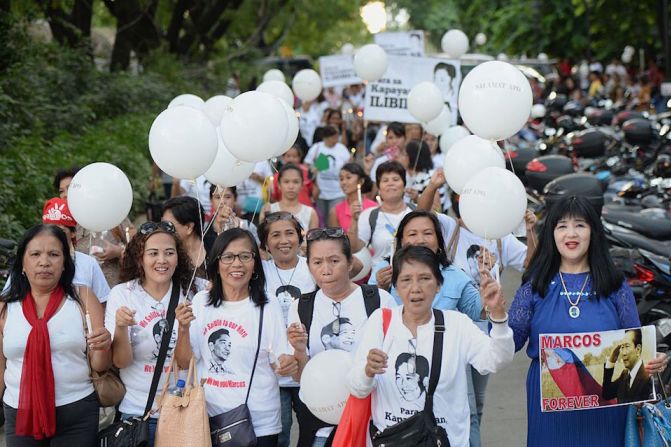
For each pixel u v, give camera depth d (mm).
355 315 5219
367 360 4336
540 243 4824
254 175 10500
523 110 5414
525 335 4840
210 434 4820
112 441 4836
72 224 5898
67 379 4918
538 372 4797
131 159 16000
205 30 26797
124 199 5559
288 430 5617
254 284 5035
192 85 25438
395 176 7316
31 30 21484
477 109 5418
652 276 7613
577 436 4730
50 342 4875
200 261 5457
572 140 15094
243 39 34406
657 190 11680
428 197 7031
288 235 5945
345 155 12398
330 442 5059
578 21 33281
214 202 7828
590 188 9664
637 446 4684
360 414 4512
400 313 4551
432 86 9727
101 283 5844
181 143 5316
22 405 4832
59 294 4988
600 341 4633
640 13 30719
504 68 5449
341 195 12383
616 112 20797
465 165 6016
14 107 14398
